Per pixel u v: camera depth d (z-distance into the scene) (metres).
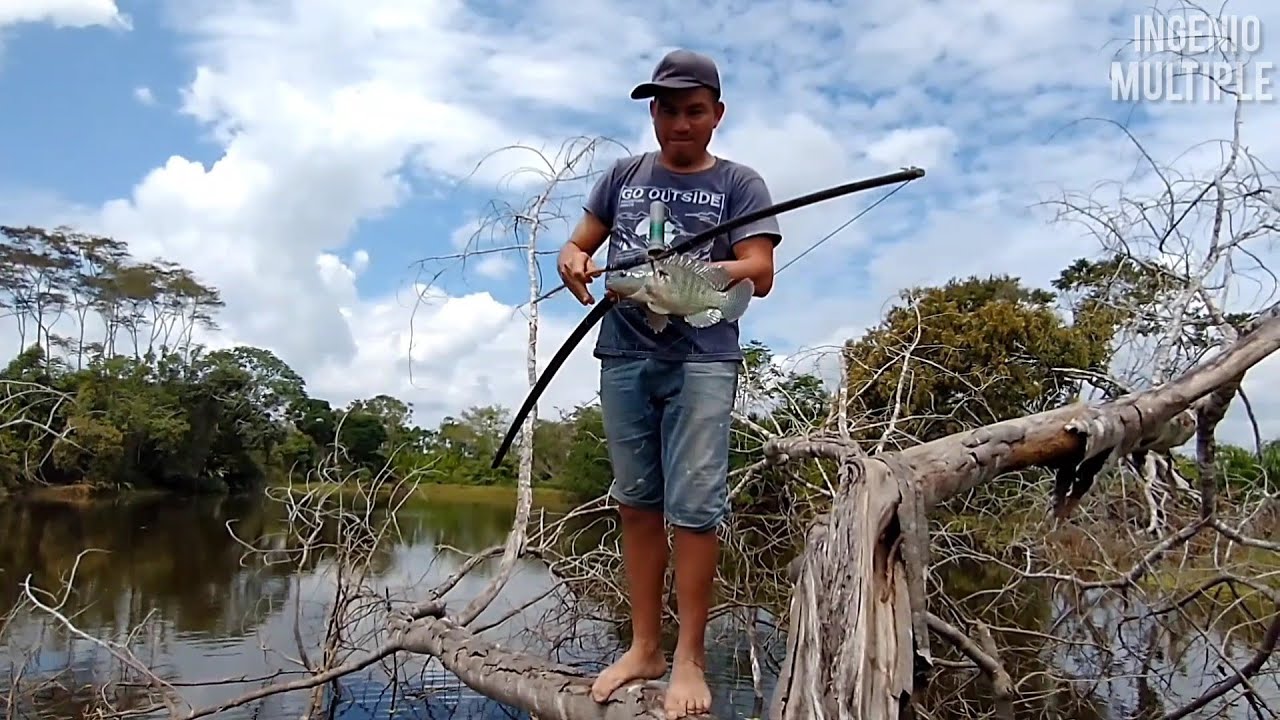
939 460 2.32
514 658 3.55
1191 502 5.32
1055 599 6.45
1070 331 6.95
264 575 12.69
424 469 7.56
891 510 2.08
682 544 2.59
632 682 2.75
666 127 2.67
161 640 9.04
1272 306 4.02
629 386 2.66
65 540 15.16
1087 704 5.88
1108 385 5.73
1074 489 2.58
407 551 10.65
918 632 1.97
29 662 7.36
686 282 2.39
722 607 6.60
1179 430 2.87
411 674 8.17
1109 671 5.93
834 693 1.85
